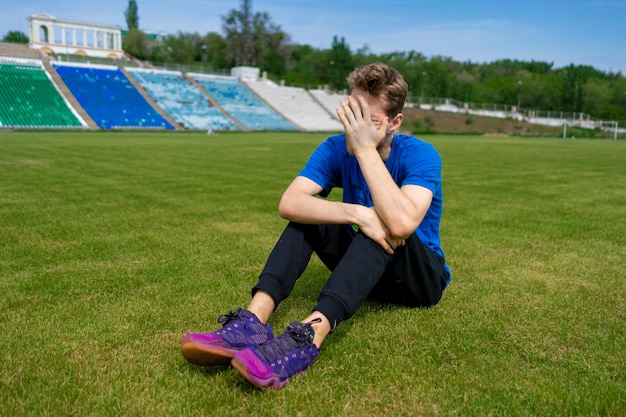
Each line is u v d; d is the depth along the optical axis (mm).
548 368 2080
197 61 87938
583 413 1742
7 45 45875
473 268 3678
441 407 1774
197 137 30109
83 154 14703
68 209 5980
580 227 5332
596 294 3084
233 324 2016
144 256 3906
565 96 80625
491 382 1956
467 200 7293
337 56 78062
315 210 2256
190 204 6504
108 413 1700
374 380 1957
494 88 89938
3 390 1843
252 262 3770
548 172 11875
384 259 2221
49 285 3135
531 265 3777
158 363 2098
